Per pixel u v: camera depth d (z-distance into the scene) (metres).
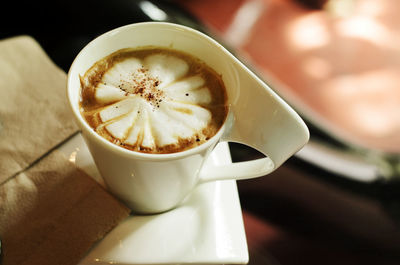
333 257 0.64
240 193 0.56
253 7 1.02
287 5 1.03
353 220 0.55
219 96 0.28
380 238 0.58
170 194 0.27
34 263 0.26
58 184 0.29
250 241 0.62
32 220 0.28
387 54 0.95
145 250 0.27
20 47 0.34
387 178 0.51
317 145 0.51
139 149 0.26
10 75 0.33
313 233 0.59
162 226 0.28
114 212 0.28
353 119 0.83
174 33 0.29
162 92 0.28
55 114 0.32
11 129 0.31
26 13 0.47
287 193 0.54
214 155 0.32
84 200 0.28
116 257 0.27
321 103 0.85
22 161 0.29
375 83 0.90
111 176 0.26
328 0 1.04
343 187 0.50
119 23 0.46
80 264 0.27
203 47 0.29
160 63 0.29
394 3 1.05
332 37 0.97
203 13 0.99
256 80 0.26
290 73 0.90
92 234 0.27
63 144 0.31
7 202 0.28
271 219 0.59
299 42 0.96
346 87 0.89
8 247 0.27
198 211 0.29
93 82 0.27
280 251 0.63
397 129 0.83
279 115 0.25
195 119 0.27
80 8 0.46
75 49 0.44
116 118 0.26
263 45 0.94
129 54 0.29
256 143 0.27
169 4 0.50
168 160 0.24
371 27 1.00
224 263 0.27
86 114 0.26
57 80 0.33
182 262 0.27
